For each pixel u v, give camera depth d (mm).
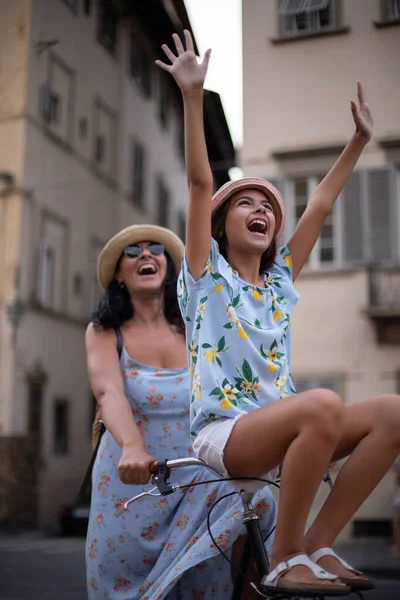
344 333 15609
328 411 1939
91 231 21844
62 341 20562
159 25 20984
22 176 18703
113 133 22656
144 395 3031
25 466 18203
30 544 15648
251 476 2096
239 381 2244
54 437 20109
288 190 14945
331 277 15766
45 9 18625
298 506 1941
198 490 2875
